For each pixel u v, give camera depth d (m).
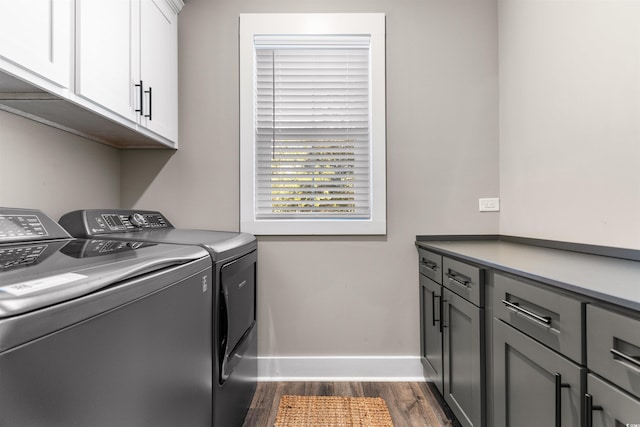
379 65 2.05
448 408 1.72
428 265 1.88
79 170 1.71
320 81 2.10
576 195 1.45
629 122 1.20
